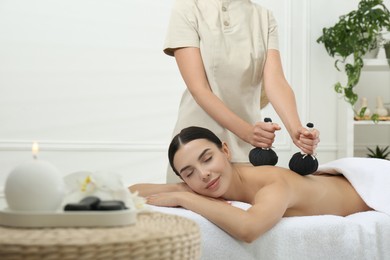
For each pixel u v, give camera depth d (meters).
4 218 0.91
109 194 1.00
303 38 3.46
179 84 3.26
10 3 2.98
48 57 3.04
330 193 1.62
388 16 3.17
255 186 1.56
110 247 0.79
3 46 2.97
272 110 3.38
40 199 0.92
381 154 3.28
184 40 1.81
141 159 3.19
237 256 1.32
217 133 1.81
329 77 3.49
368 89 3.53
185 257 0.86
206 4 1.84
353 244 1.40
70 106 3.08
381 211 1.57
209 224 1.33
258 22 1.88
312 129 1.60
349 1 3.52
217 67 1.80
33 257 0.77
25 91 3.00
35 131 3.01
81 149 3.08
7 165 2.95
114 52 3.15
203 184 1.51
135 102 3.19
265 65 1.88
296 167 1.59
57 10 3.06
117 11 3.15
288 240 1.35
